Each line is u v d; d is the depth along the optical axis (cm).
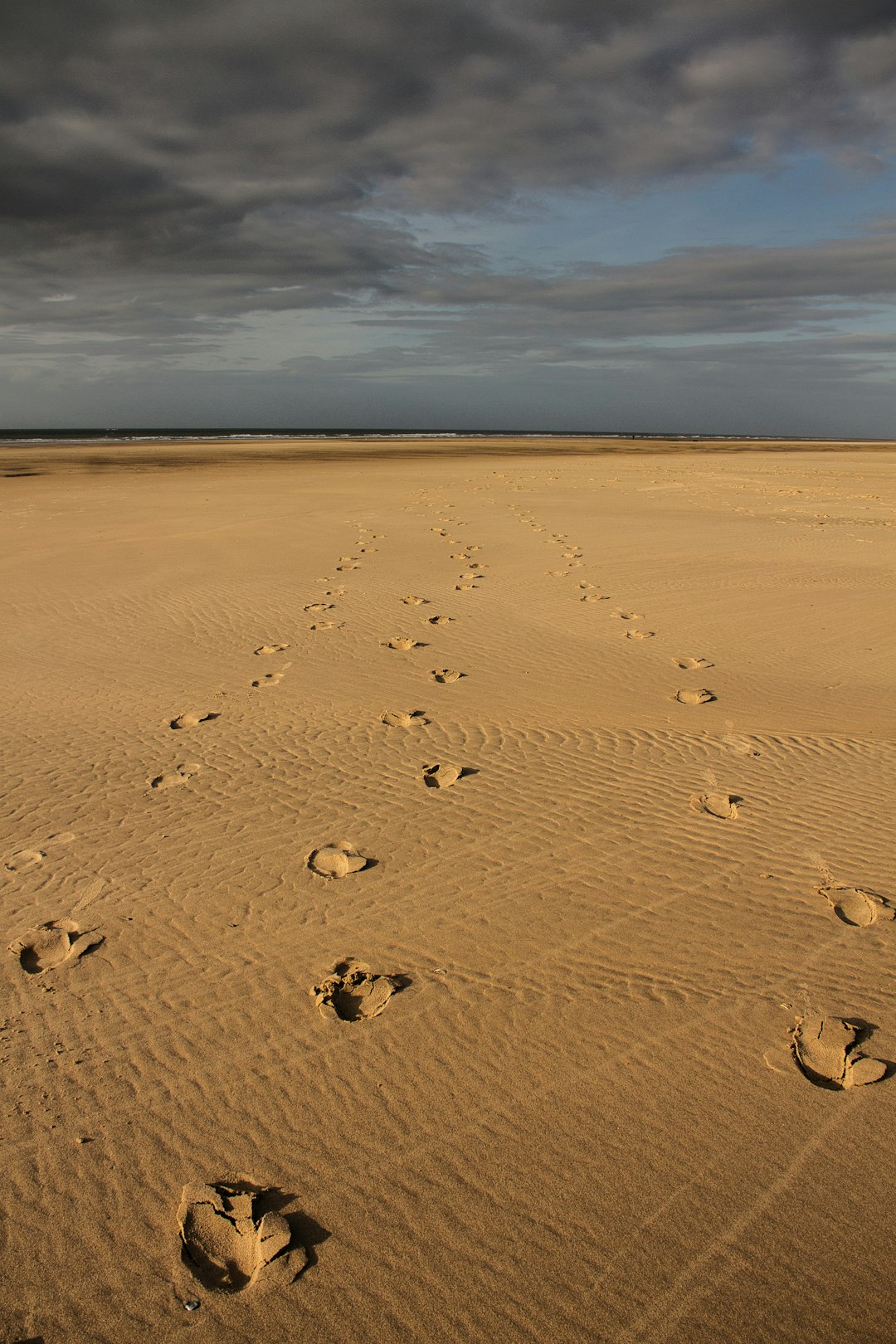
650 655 862
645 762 601
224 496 2447
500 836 490
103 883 444
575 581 1204
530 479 3123
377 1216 256
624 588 1153
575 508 2084
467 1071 312
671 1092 301
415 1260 242
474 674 809
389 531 1694
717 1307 228
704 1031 330
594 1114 292
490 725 677
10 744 650
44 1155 279
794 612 1012
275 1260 243
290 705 727
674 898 423
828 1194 260
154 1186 268
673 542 1513
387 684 779
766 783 563
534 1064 315
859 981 357
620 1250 244
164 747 640
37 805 542
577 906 417
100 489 2738
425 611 1045
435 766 596
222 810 530
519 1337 222
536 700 735
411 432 16612
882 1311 227
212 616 1027
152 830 503
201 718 700
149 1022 340
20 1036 333
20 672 830
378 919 407
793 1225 251
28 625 1002
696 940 388
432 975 366
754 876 443
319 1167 273
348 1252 245
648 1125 287
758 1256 242
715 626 961
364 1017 341
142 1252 247
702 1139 281
